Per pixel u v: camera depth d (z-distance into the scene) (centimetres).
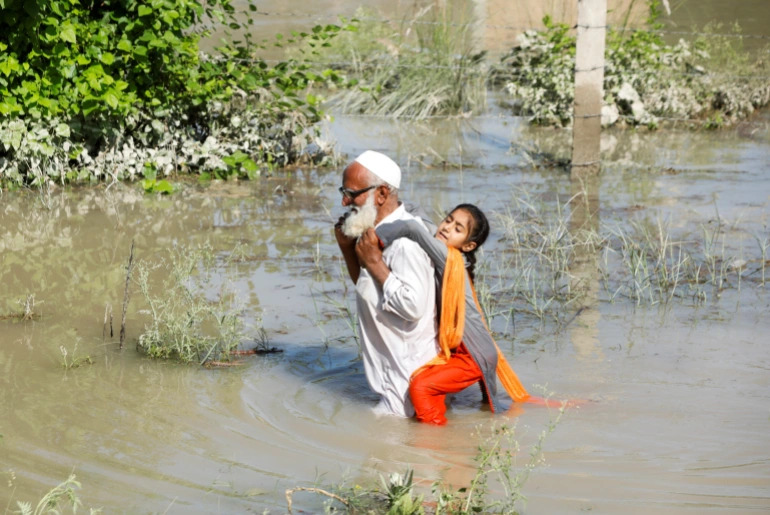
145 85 1730
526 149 2059
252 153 1853
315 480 755
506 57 2588
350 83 1902
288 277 1285
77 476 753
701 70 2444
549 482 757
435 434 855
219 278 1275
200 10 1755
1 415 864
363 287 884
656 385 963
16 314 1134
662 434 852
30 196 1625
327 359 1034
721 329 1122
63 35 1570
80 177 1705
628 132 2250
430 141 2119
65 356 994
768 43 2862
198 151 1778
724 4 3472
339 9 3184
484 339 897
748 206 1638
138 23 1664
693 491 743
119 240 1419
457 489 743
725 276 1304
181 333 1070
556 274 1312
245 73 1823
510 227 1478
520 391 929
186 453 800
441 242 878
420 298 858
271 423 869
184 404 904
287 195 1689
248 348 1059
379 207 878
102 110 1669
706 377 984
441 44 2450
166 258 1348
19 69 1587
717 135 2227
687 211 1608
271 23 2992
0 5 1514
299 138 1894
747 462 797
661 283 1276
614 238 1471
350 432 855
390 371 894
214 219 1538
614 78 2309
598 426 869
